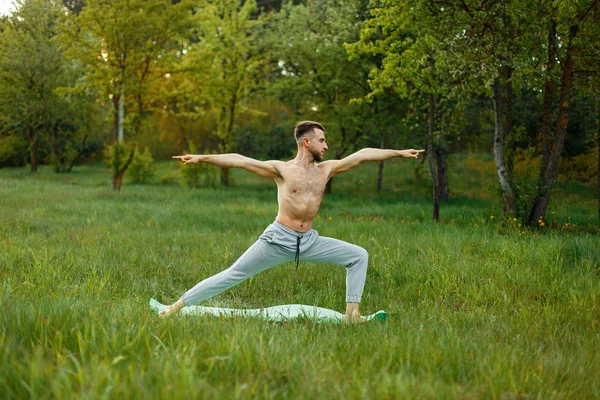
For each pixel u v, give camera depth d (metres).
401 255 7.94
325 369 2.97
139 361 2.93
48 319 3.53
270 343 3.31
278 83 24.30
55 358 2.96
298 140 5.03
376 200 21.59
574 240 8.75
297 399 2.55
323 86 23.03
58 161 36.94
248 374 2.87
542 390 2.98
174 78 27.73
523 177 12.61
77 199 17.17
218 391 2.54
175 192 22.86
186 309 5.05
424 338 3.90
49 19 32.59
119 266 7.11
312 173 5.04
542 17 11.22
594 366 3.63
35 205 14.62
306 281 6.92
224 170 27.89
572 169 23.33
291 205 4.95
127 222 11.77
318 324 4.73
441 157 21.72
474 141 32.38
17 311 3.64
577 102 20.72
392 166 35.06
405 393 2.61
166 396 2.37
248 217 13.44
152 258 7.79
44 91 32.12
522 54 11.20
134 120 22.20
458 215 15.34
